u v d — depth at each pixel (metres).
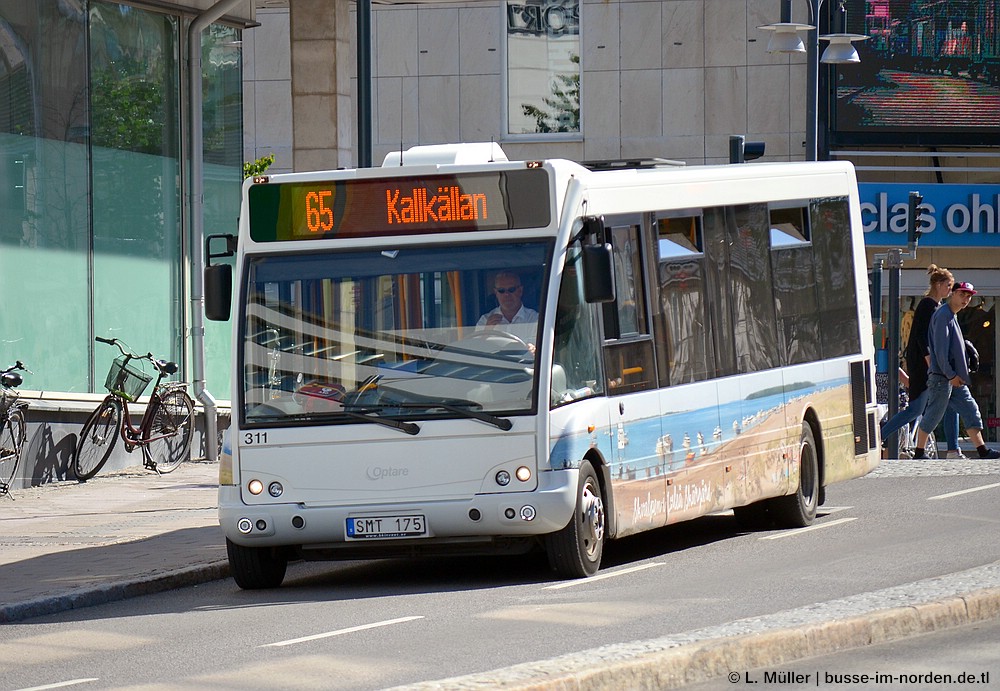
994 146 71.94
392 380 26.52
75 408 45.25
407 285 26.72
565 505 26.05
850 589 23.72
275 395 26.86
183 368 51.62
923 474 42.84
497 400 26.16
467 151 28.55
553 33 73.00
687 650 18.12
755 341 32.50
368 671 18.91
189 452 49.94
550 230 26.62
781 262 33.75
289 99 74.12
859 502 37.12
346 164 49.34
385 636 21.45
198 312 51.19
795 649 19.11
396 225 26.91
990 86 71.69
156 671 19.84
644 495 28.52
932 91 71.69
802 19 71.62
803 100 71.81
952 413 48.50
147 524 35.16
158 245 50.56
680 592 24.22
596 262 26.00
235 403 27.02
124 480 45.22
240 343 27.14
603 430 27.34
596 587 25.42
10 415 42.12
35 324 45.53
